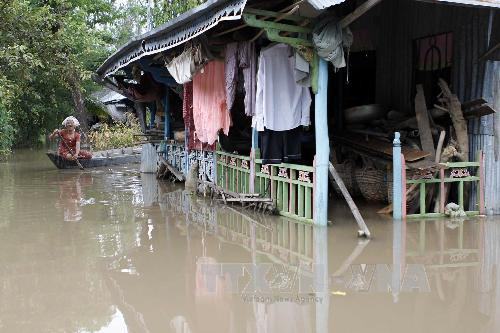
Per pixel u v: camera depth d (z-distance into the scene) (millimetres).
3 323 4477
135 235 7594
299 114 8117
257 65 8414
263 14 7148
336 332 4180
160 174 14430
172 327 4340
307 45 7457
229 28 8562
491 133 8430
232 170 10422
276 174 8961
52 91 22125
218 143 10969
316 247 6746
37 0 18656
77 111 21656
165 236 7527
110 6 25703
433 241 6977
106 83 15359
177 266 6051
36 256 6500
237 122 11172
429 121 8922
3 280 5590
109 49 24750
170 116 14719
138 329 4305
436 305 4730
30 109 22391
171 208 9805
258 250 6715
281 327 4277
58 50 15273
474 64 8594
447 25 9094
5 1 13812
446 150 8375
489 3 7363
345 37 7539
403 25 10211
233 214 9117
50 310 4766
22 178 14609
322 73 7586
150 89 14727
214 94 9984
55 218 8852
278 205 8898
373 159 9039
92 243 7141
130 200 10773
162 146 14617
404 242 6938
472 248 6648
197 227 8117
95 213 9328
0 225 8297
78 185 13141
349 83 11258
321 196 7848
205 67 10172
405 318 4430
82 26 19047
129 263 6188
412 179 8266
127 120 28453
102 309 4746
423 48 9844
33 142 24891
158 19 18984
